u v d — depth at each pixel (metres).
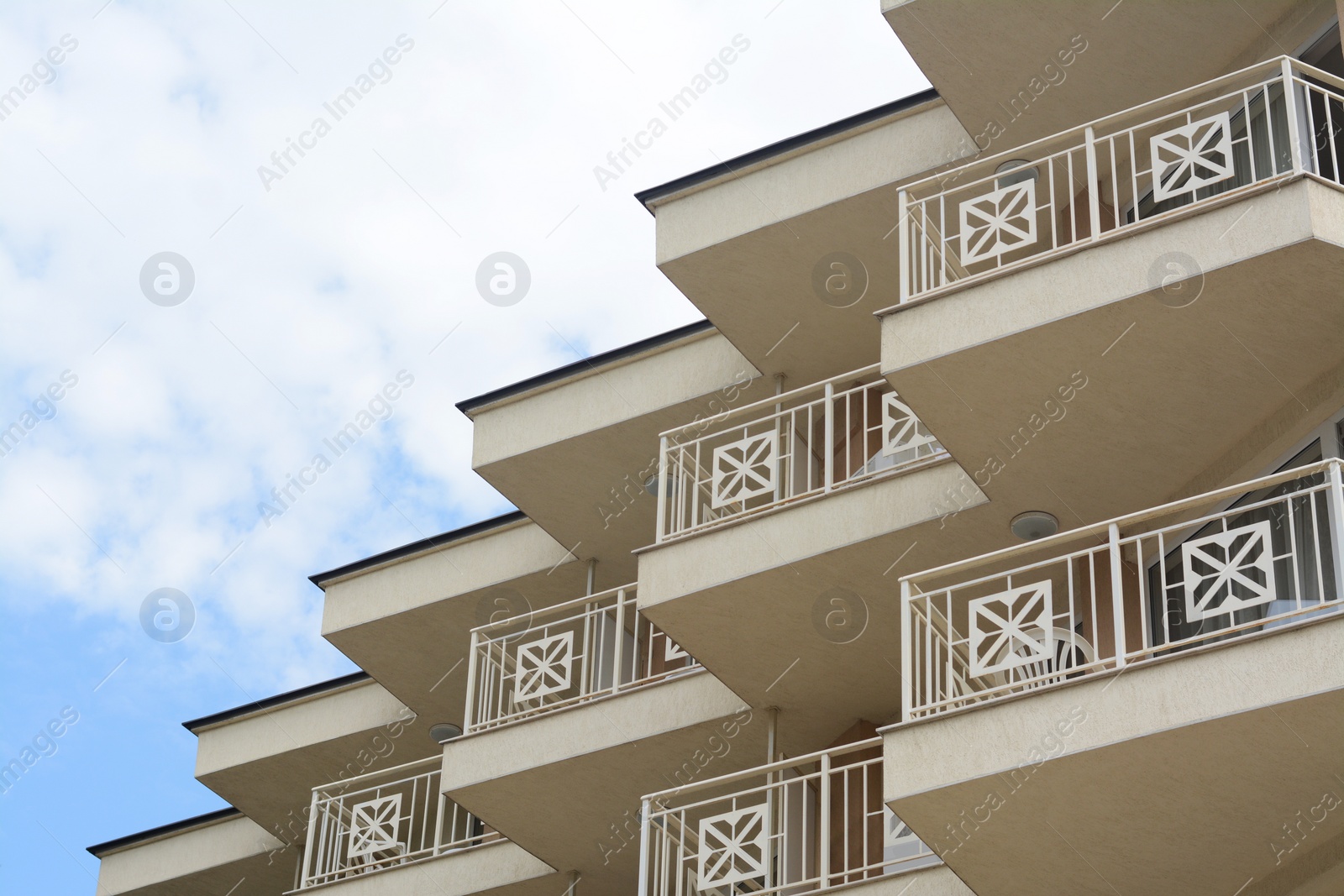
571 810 14.66
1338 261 9.82
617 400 16.30
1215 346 10.48
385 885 15.71
